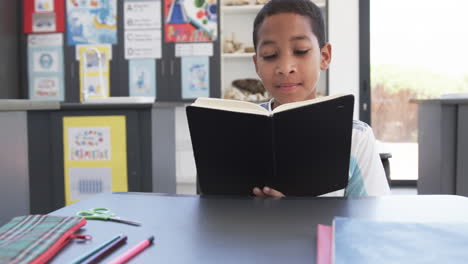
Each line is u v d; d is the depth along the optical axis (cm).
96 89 363
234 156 64
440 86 364
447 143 195
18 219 46
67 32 363
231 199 57
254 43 96
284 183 66
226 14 368
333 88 359
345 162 65
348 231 39
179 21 352
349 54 356
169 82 356
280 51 87
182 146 372
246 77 369
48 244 38
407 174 368
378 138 372
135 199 58
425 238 38
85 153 195
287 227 44
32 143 190
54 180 195
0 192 173
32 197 190
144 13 354
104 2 357
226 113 60
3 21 355
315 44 89
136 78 358
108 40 359
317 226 44
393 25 362
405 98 367
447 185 196
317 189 66
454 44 359
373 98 369
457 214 48
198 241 40
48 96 370
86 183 196
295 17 86
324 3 350
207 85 354
